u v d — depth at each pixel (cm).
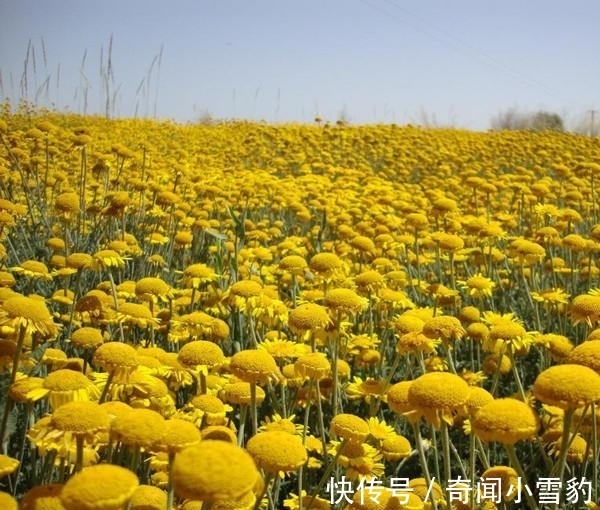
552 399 309
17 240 877
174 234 923
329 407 532
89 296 544
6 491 396
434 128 2834
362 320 701
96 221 888
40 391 341
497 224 916
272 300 571
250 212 1258
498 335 526
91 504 228
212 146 2250
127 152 1069
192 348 415
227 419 444
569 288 841
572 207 1242
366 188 1340
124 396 388
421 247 966
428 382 334
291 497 445
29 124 1975
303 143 2264
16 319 372
